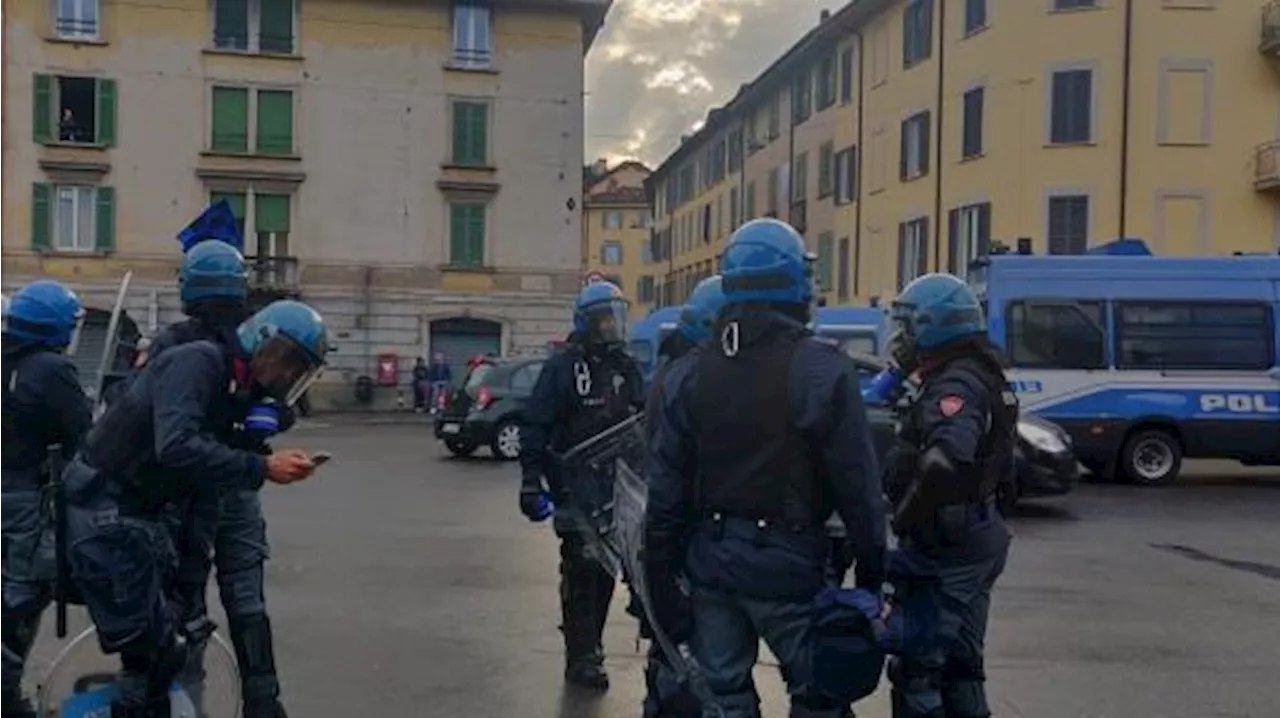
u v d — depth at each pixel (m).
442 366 36.59
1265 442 16.64
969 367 4.37
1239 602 8.77
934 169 32.81
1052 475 13.48
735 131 52.00
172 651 4.20
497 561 9.92
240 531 4.98
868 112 37.16
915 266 33.81
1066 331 16.72
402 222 38.06
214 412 4.07
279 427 4.16
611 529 4.88
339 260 37.62
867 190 37.22
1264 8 28.61
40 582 5.12
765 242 3.55
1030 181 29.62
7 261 35.28
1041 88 29.47
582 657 6.20
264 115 37.12
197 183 36.56
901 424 4.55
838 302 39.41
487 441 19.86
